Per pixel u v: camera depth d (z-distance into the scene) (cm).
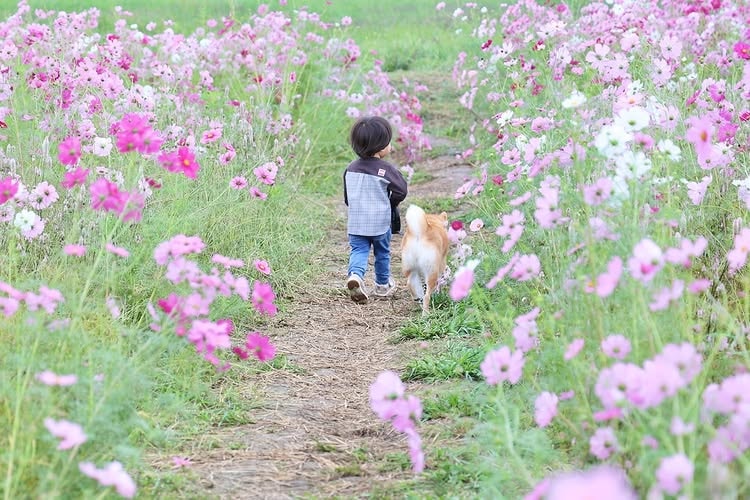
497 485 663
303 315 1200
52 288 827
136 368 731
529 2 1975
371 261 1480
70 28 1616
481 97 2298
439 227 1193
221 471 734
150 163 1307
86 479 615
